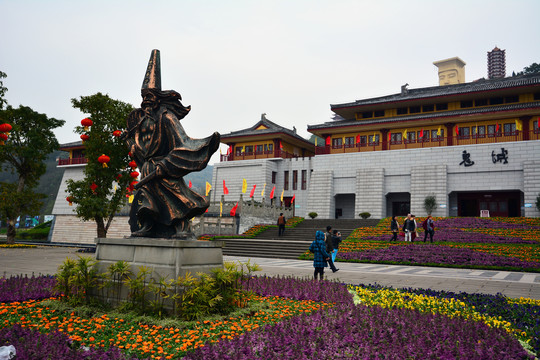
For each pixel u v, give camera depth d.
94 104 22.11
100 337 5.41
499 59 101.88
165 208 7.48
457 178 36.56
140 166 8.16
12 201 30.50
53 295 8.27
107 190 23.41
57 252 23.31
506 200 35.97
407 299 8.52
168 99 7.85
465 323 5.83
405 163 39.09
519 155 34.28
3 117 24.36
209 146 7.23
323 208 42.19
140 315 6.46
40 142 31.47
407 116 42.44
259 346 4.74
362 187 40.34
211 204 35.00
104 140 22.42
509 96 39.06
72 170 44.22
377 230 28.55
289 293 8.76
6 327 5.39
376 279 13.15
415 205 37.31
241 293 7.30
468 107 40.56
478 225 28.64
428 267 17.88
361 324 5.71
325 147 45.06
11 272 12.92
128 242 7.23
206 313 6.55
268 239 29.28
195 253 6.89
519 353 4.64
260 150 49.22
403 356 4.43
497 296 9.05
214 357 4.24
